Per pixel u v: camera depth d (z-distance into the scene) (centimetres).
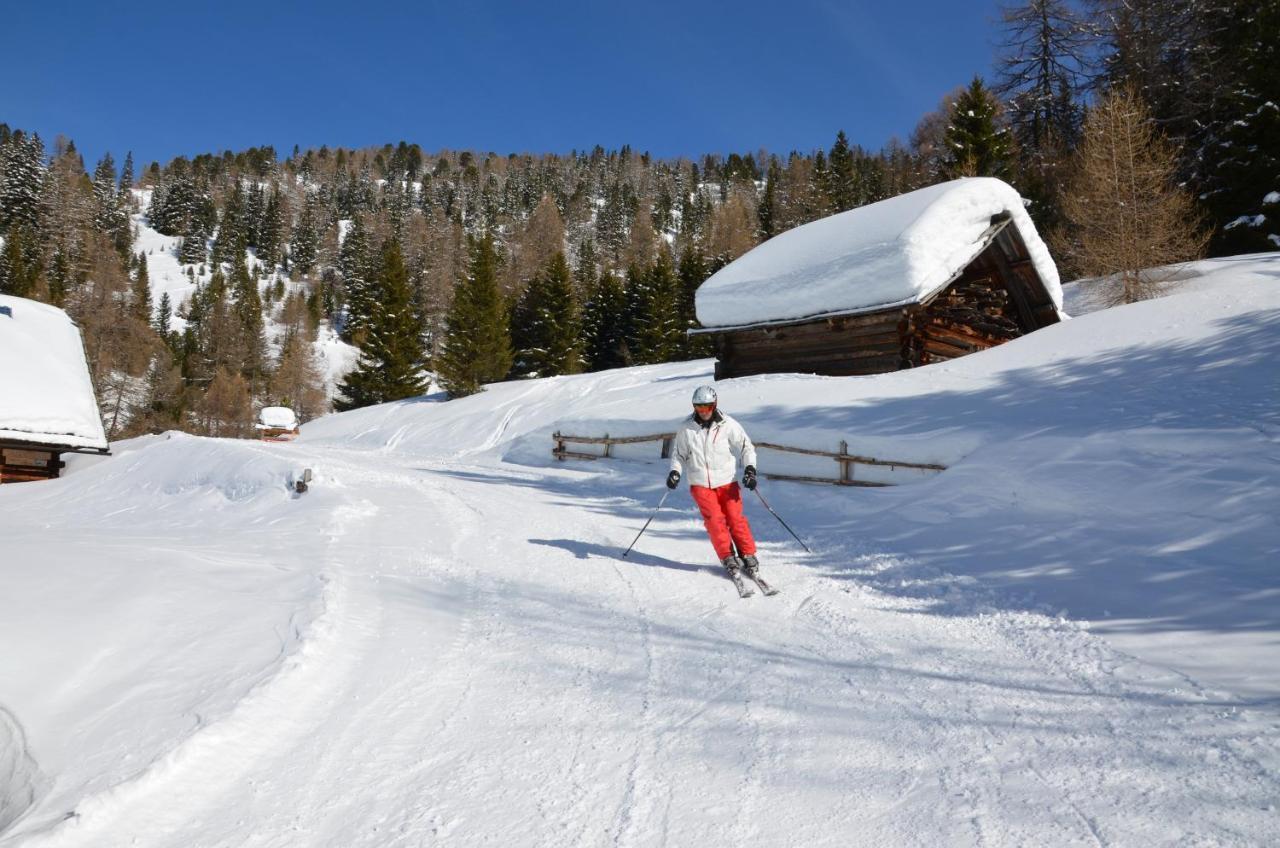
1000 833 240
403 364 4500
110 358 5088
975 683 366
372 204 16962
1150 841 230
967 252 1495
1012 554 586
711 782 285
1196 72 2859
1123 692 340
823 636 452
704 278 5559
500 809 269
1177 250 2017
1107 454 704
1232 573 467
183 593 482
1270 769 261
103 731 308
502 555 679
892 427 977
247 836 252
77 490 1514
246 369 7356
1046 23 3638
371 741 322
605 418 1500
